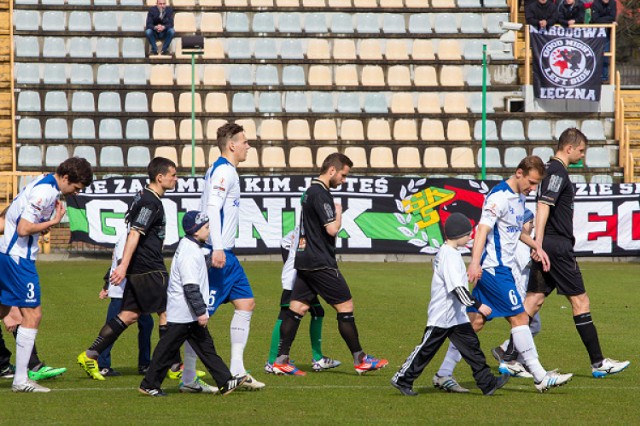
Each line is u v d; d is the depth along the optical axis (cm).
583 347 3272
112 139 7450
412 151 7594
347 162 2720
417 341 3372
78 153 7431
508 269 2497
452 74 8256
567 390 2497
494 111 8044
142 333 2755
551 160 2752
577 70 7662
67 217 6675
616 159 7669
